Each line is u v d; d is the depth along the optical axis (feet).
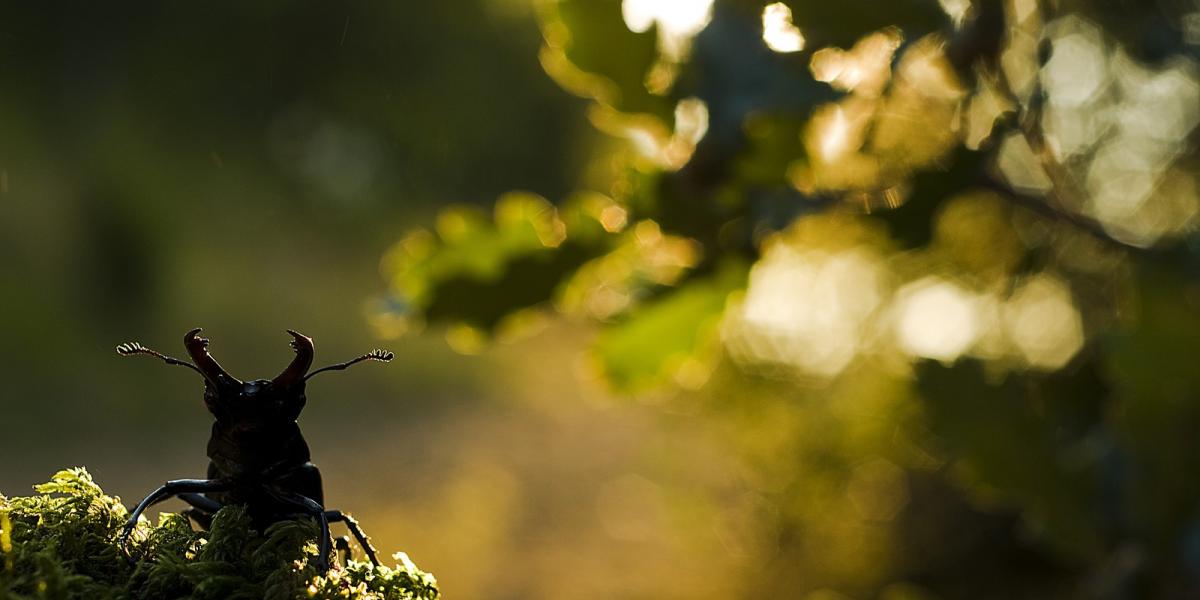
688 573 38.42
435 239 8.57
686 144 8.55
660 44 8.48
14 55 91.91
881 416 27.68
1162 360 9.77
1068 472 10.37
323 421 73.36
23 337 75.10
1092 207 12.17
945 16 8.16
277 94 102.47
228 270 98.53
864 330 22.86
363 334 92.99
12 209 90.12
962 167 8.45
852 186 8.63
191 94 99.30
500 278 8.55
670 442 43.04
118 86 96.84
